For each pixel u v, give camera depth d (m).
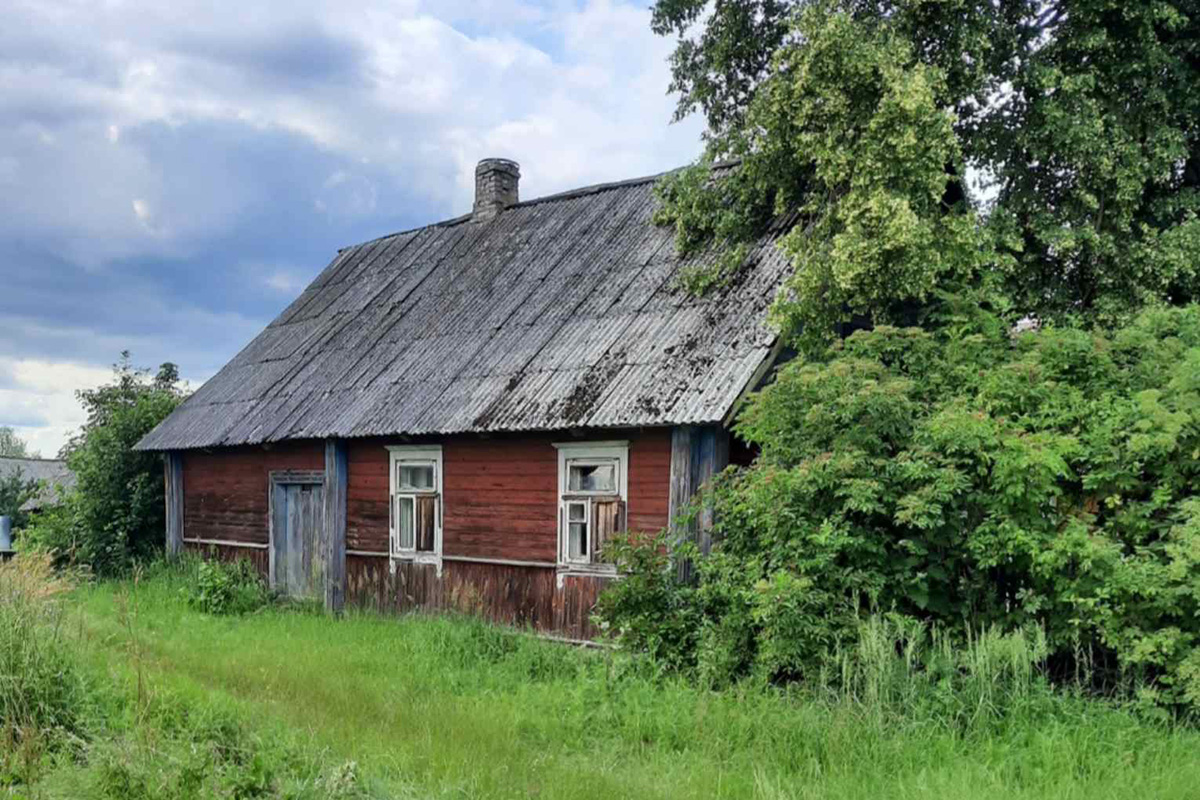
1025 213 13.09
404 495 14.42
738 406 10.41
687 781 6.71
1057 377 9.25
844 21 10.75
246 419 16.95
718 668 8.92
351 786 5.88
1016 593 8.54
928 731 7.23
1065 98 12.38
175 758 5.88
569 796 6.28
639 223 15.69
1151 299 12.43
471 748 7.13
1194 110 13.67
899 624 8.00
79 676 7.35
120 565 19.00
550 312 14.46
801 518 8.78
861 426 8.88
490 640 11.38
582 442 12.14
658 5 14.17
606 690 8.86
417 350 15.71
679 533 10.48
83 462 19.81
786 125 11.72
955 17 11.56
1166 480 8.10
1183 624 7.64
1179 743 6.86
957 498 8.53
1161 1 12.64
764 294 12.02
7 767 5.71
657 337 12.38
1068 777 6.30
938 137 10.59
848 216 10.70
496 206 19.25
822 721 7.51
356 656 10.78
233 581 16.50
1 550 14.76
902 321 12.05
